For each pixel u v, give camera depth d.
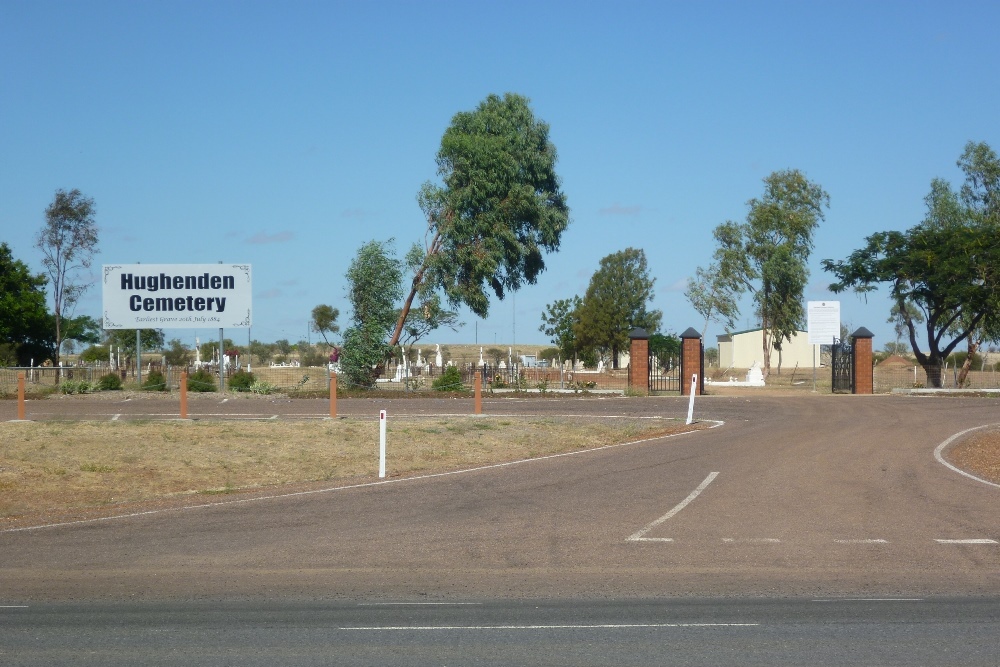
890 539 11.98
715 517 13.47
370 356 40.69
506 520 13.38
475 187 47.78
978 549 11.41
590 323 68.44
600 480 17.02
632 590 9.65
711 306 60.44
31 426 24.23
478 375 31.45
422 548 11.66
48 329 58.16
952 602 9.08
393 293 41.19
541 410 31.41
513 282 50.97
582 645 7.61
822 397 36.66
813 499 14.83
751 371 52.28
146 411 30.62
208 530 12.95
